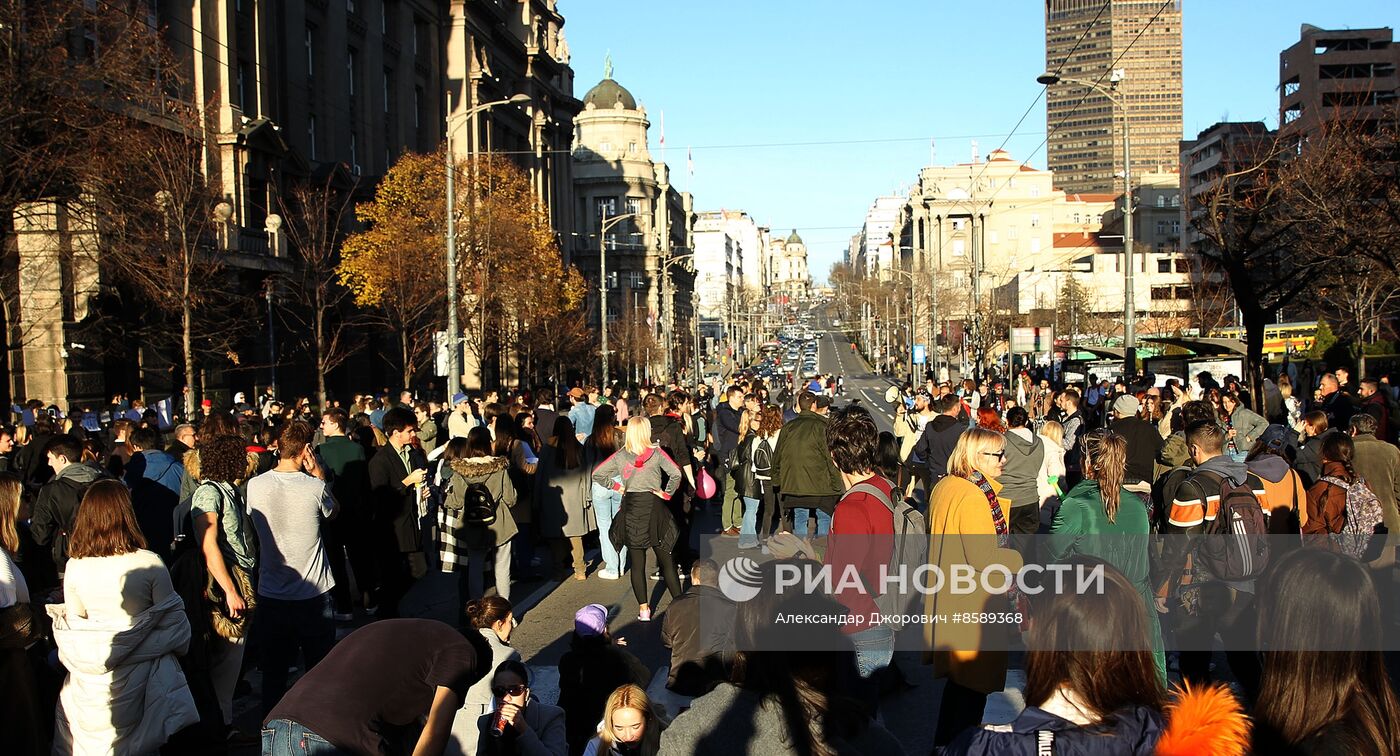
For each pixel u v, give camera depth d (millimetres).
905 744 7242
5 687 6281
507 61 75625
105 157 23688
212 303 32875
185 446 12047
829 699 3699
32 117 21781
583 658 6531
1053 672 3428
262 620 7867
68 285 31562
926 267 117250
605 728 5250
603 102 134125
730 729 3678
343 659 4371
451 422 17750
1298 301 45719
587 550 16609
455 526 10883
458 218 42562
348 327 50094
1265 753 3539
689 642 5328
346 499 11156
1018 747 3350
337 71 51438
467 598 10867
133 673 6516
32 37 21359
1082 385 38844
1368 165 28109
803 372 124188
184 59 37719
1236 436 16141
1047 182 146500
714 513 19859
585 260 124938
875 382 97375
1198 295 67875
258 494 7871
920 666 9219
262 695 7949
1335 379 16812
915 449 14531
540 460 13602
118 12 25812
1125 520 6945
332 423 11367
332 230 47469
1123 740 3320
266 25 43594
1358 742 3391
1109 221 139750
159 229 28125
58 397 31516
